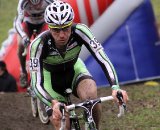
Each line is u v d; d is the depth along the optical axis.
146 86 17.14
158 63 19.34
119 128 11.71
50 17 7.87
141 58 19.17
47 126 12.13
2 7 35.94
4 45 21.94
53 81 9.02
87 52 17.59
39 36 8.47
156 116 12.38
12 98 14.88
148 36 19.23
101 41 18.44
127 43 19.11
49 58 8.66
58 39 8.05
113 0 17.41
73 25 8.59
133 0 18.67
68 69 8.91
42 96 7.86
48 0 12.51
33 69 8.26
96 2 16.50
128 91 15.96
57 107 7.11
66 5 7.99
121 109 7.37
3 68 17.31
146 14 19.14
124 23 19.00
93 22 16.81
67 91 8.19
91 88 8.36
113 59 19.09
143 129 11.46
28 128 12.04
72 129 7.55
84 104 7.37
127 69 19.11
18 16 12.59
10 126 12.12
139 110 13.06
